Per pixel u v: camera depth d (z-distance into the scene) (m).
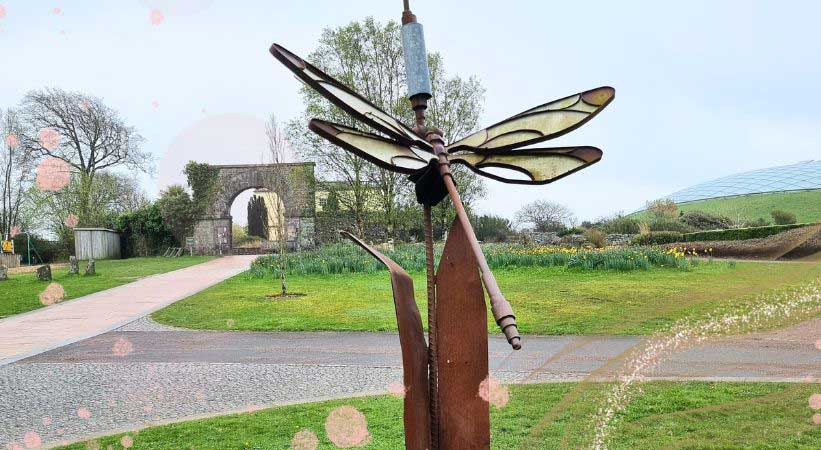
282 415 4.16
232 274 17.39
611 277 11.46
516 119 1.72
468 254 1.44
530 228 30.22
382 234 23.30
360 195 20.98
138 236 28.97
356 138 1.48
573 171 1.65
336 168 20.58
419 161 1.56
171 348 7.22
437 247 16.58
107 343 7.68
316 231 24.81
